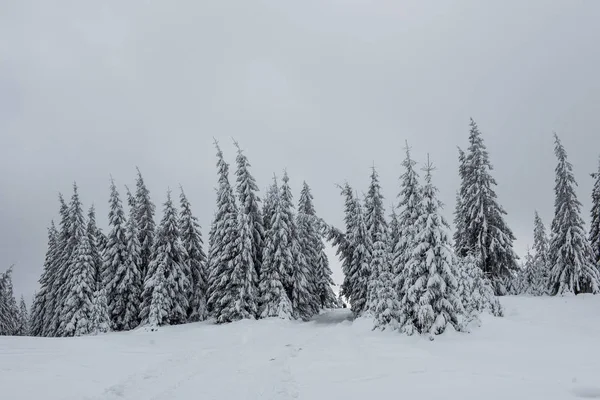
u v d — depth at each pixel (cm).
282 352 1419
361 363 1158
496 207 3145
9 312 4578
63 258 3838
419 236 1833
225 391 852
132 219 3656
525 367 1049
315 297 4141
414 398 765
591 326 1834
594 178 3397
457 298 1745
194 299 3684
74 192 3919
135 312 3469
